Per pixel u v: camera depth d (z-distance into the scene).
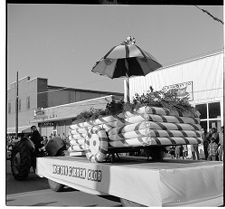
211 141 9.05
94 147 4.43
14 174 7.55
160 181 3.18
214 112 11.82
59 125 27.12
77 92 32.25
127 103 4.27
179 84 13.03
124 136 4.16
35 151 7.82
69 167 4.91
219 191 3.71
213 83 11.87
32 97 30.22
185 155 10.41
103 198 5.12
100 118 4.61
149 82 14.27
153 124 3.87
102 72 6.74
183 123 4.26
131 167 3.57
